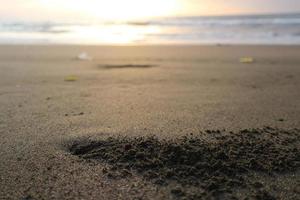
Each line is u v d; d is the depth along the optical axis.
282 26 3.91
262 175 0.45
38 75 1.27
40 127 0.64
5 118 0.70
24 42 2.95
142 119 0.68
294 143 0.56
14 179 0.45
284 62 1.58
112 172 0.46
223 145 0.54
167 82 1.11
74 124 0.65
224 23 4.64
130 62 1.63
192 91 0.96
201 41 2.88
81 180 0.44
